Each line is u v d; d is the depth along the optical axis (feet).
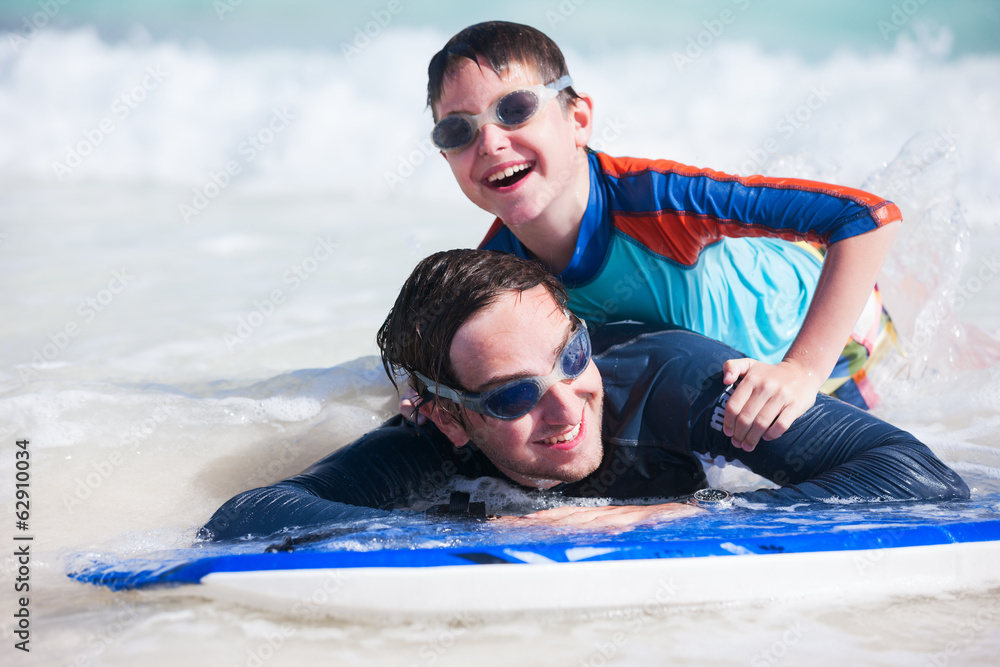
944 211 11.64
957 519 6.44
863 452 7.15
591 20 36.01
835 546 6.06
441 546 6.15
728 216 8.48
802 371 7.59
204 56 33.22
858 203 8.15
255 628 5.74
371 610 5.81
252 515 6.98
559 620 5.79
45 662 5.39
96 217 24.17
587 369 6.93
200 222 23.54
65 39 33.55
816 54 32.07
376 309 15.33
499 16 36.47
